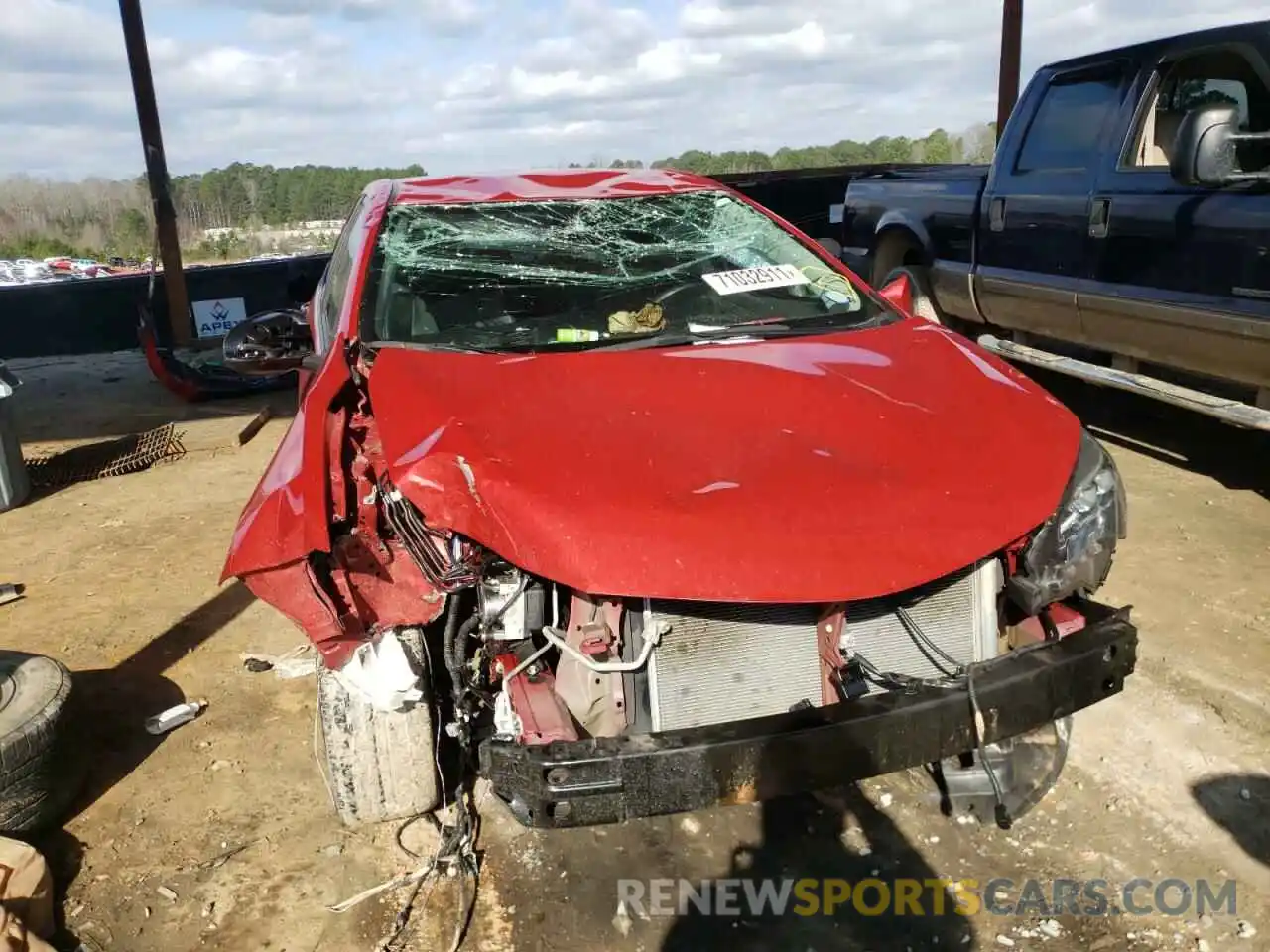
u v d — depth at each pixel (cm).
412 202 388
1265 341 446
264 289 1137
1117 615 257
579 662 241
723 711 246
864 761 227
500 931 253
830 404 273
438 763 277
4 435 571
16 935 231
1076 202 539
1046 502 250
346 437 279
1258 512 487
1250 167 482
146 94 962
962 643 260
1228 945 241
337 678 260
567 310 342
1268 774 300
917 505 238
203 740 337
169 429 720
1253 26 474
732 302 354
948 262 652
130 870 277
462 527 235
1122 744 316
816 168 1173
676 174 438
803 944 246
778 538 225
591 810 220
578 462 242
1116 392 688
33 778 282
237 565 242
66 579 475
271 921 257
